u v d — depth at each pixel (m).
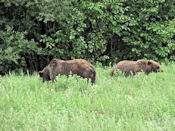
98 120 20.44
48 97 25.92
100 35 59.09
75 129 18.16
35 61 64.12
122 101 24.17
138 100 24.20
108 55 65.12
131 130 18.55
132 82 32.19
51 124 19.23
